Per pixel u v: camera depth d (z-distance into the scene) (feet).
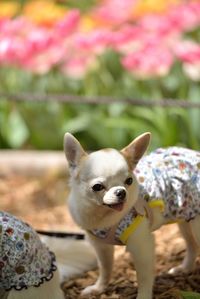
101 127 22.00
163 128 21.16
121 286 12.74
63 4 28.99
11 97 20.12
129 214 11.21
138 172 11.70
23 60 21.39
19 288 10.53
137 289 12.30
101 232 11.39
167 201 11.62
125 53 22.91
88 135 22.30
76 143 11.10
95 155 10.91
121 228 11.20
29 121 22.86
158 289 12.53
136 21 24.26
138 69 20.58
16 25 22.07
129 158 11.14
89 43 21.04
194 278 12.91
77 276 13.39
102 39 21.12
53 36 21.25
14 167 21.03
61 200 18.98
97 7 26.94
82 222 11.26
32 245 10.78
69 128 21.95
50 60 21.61
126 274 13.28
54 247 13.38
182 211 11.63
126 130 22.06
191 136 20.61
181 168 11.81
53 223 17.24
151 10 23.29
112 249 12.30
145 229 11.34
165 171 11.76
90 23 23.35
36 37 21.09
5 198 19.35
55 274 11.11
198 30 25.46
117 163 10.69
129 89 23.36
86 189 10.79
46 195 19.38
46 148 22.88
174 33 21.85
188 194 11.64
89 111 22.95
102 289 12.57
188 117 20.84
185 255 13.52
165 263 13.79
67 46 21.98
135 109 22.02
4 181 20.61
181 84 22.86
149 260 11.36
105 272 12.48
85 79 23.56
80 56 21.95
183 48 20.93
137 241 11.24
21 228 10.85
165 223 11.90
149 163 11.90
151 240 11.50
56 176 20.36
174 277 13.02
